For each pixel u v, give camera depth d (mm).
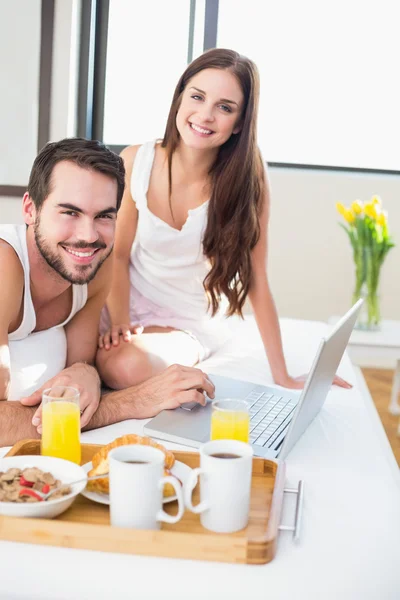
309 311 4375
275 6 4391
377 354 3148
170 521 1018
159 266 2236
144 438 1213
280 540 1091
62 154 1473
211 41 4258
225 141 2078
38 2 3969
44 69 4027
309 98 4438
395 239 4305
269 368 2186
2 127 4094
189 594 940
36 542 1013
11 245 1549
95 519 1080
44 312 1731
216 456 1091
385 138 4441
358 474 1398
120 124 4398
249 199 2127
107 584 948
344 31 4402
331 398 1905
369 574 1026
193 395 1626
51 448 1258
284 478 1238
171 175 2137
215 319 2355
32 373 1675
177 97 2084
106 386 1990
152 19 4289
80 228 1484
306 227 4316
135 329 2086
